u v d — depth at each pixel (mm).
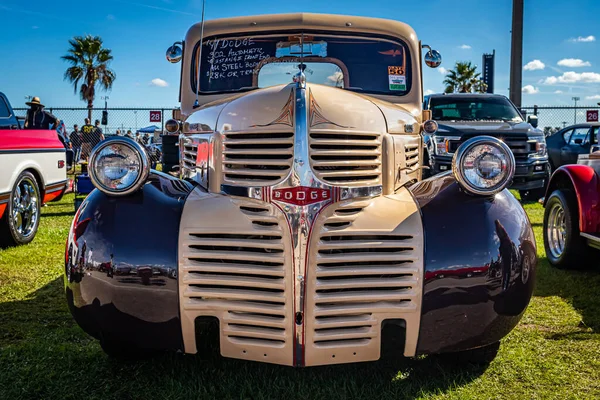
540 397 2672
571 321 3762
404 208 2658
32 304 4102
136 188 2668
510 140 9258
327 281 2451
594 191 4715
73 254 2619
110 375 2850
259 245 2480
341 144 2646
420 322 2512
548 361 3078
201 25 3799
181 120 3939
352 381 2744
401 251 2533
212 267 2482
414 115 3799
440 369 2924
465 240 2551
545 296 4352
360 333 2471
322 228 2492
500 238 2580
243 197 2607
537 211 9102
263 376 2828
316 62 3873
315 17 3852
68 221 8227
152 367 2924
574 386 2791
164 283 2512
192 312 2516
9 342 3344
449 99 10242
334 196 2541
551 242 5426
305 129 2592
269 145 2648
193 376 2824
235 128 2729
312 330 2439
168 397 2607
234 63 3918
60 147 7211
